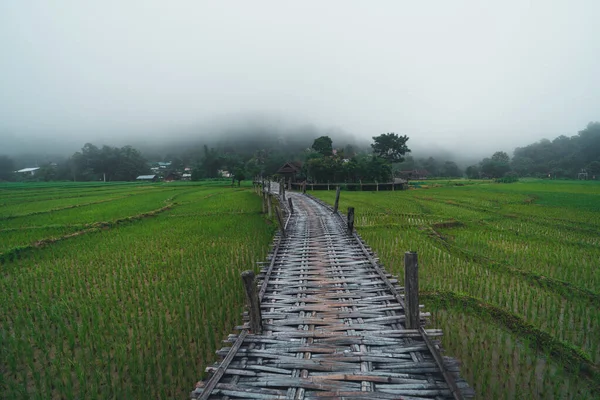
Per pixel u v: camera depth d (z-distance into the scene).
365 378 4.43
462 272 10.69
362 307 6.59
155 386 5.58
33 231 17.75
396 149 69.06
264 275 8.38
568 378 5.73
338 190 17.81
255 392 4.28
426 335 5.25
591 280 9.60
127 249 14.12
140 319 7.88
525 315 7.81
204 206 28.22
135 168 109.19
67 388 5.43
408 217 20.77
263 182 32.41
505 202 28.06
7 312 8.32
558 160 109.56
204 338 6.96
